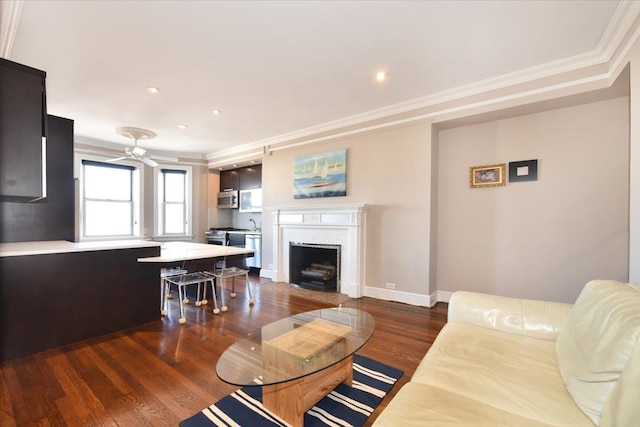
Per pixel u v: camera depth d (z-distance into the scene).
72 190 3.44
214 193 6.82
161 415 1.67
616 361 0.98
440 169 3.78
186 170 6.49
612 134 2.82
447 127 3.66
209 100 3.56
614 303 1.18
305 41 2.38
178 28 2.21
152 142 5.57
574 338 1.32
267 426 1.58
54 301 2.53
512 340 1.60
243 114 4.05
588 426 0.97
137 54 2.56
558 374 1.28
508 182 3.34
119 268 2.91
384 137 3.92
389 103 3.67
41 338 2.46
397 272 3.83
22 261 2.39
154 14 2.05
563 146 3.04
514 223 3.31
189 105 3.72
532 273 3.22
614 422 0.86
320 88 3.24
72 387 1.93
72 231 3.42
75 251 2.62
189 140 5.42
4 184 1.89
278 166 5.20
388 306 3.62
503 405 1.08
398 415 1.03
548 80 2.80
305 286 4.62
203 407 1.74
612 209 2.84
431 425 0.97
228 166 6.42
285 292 4.32
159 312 3.19
